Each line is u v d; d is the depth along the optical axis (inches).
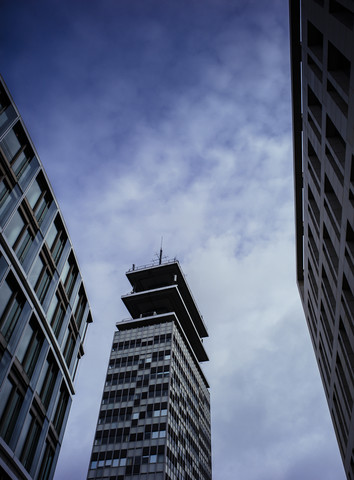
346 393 1604.3
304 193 1871.3
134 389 4271.7
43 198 1409.9
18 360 1128.2
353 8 962.7
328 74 1205.7
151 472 3523.6
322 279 1747.0
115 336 4938.5
